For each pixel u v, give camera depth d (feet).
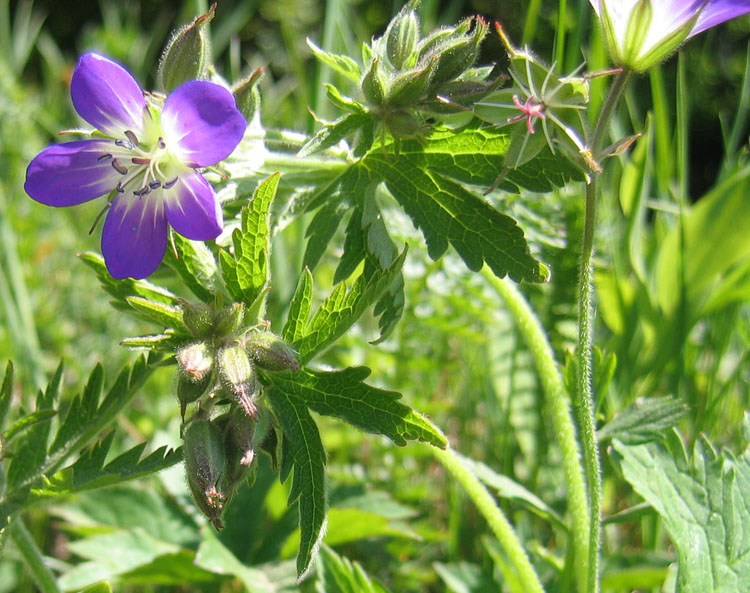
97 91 0.38
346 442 0.66
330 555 0.47
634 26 0.36
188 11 1.07
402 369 0.69
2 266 0.77
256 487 0.58
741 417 0.64
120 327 0.79
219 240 0.42
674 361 0.62
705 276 0.65
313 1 2.31
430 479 0.68
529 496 0.49
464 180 0.44
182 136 0.37
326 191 0.46
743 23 2.04
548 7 1.79
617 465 0.45
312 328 0.40
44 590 0.44
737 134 0.72
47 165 0.38
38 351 0.70
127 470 0.40
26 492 0.42
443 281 0.67
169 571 0.54
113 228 0.38
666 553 0.53
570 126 0.37
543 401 0.65
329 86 0.43
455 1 0.87
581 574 0.45
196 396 0.37
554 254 0.60
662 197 0.71
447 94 0.42
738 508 0.44
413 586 0.59
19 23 1.09
